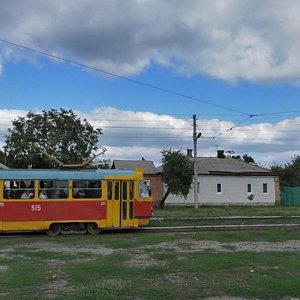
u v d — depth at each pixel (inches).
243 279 382.3
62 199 805.2
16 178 795.4
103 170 832.9
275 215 1266.0
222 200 2133.4
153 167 2158.0
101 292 323.9
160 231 830.5
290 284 355.3
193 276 397.4
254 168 2242.9
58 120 2058.3
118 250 570.9
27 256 528.7
